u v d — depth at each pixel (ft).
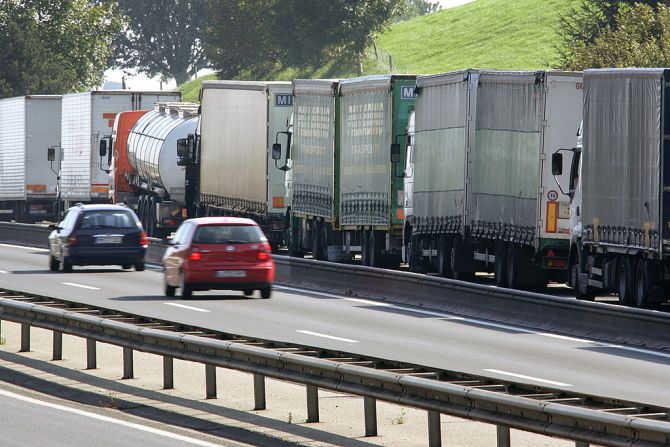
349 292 271.28
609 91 241.96
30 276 309.83
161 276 311.47
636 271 236.02
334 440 114.32
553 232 260.42
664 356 180.24
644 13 437.99
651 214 228.43
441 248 297.33
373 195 318.04
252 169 365.61
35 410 128.16
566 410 91.71
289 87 359.46
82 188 502.79
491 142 278.05
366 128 319.68
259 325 209.97
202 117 402.72
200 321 215.10
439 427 107.04
